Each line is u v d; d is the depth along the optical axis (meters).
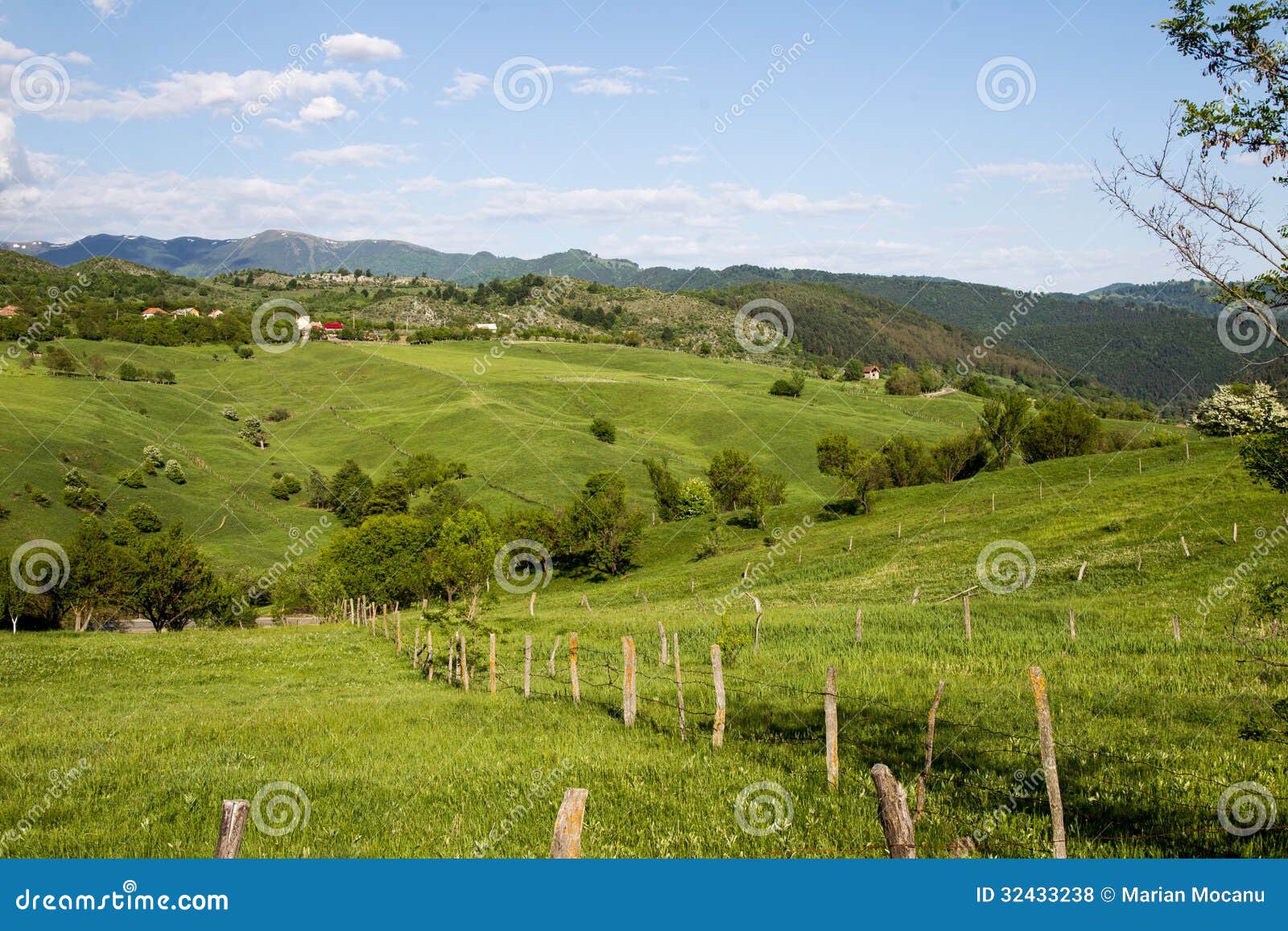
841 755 15.00
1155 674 22.11
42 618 70.69
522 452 127.56
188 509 108.81
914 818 11.08
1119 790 12.48
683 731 16.88
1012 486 78.88
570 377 177.50
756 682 22.92
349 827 11.95
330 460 133.38
